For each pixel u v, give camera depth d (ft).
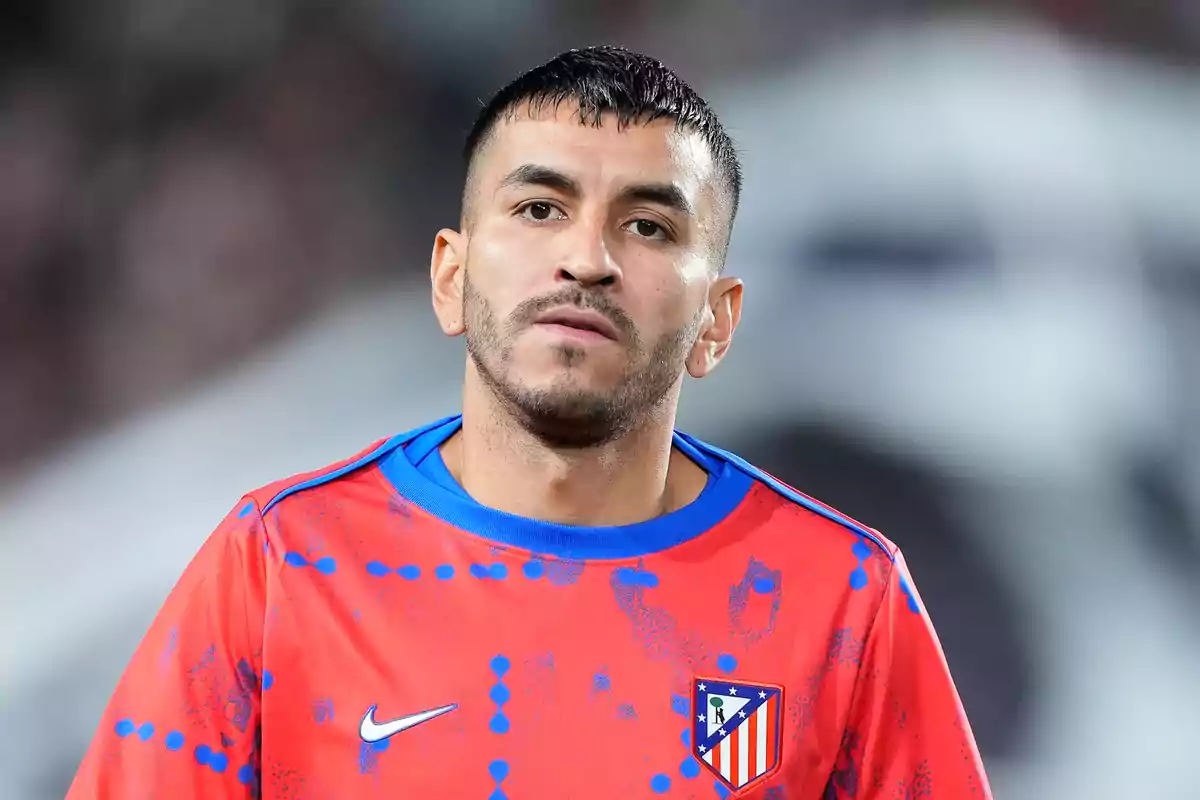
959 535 45.24
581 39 50.44
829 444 45.93
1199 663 43.57
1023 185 47.98
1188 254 47.57
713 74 49.65
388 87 50.42
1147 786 42.68
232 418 48.62
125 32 49.44
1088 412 46.16
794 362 46.83
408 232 50.37
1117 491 45.50
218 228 49.57
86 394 48.34
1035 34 48.55
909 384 46.39
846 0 48.98
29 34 48.88
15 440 47.57
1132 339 46.91
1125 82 48.42
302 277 49.85
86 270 48.98
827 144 48.78
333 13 50.03
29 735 43.14
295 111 50.16
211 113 49.85
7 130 48.91
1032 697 43.83
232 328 49.26
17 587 45.65
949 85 48.62
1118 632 44.37
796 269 48.06
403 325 49.55
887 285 47.57
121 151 49.49
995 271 47.52
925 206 48.08
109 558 46.75
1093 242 47.73
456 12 50.24
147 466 47.75
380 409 48.57
